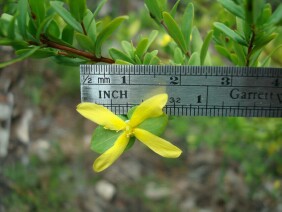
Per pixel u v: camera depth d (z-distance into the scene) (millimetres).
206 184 150
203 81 52
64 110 172
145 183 154
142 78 51
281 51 77
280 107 53
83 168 155
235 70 52
